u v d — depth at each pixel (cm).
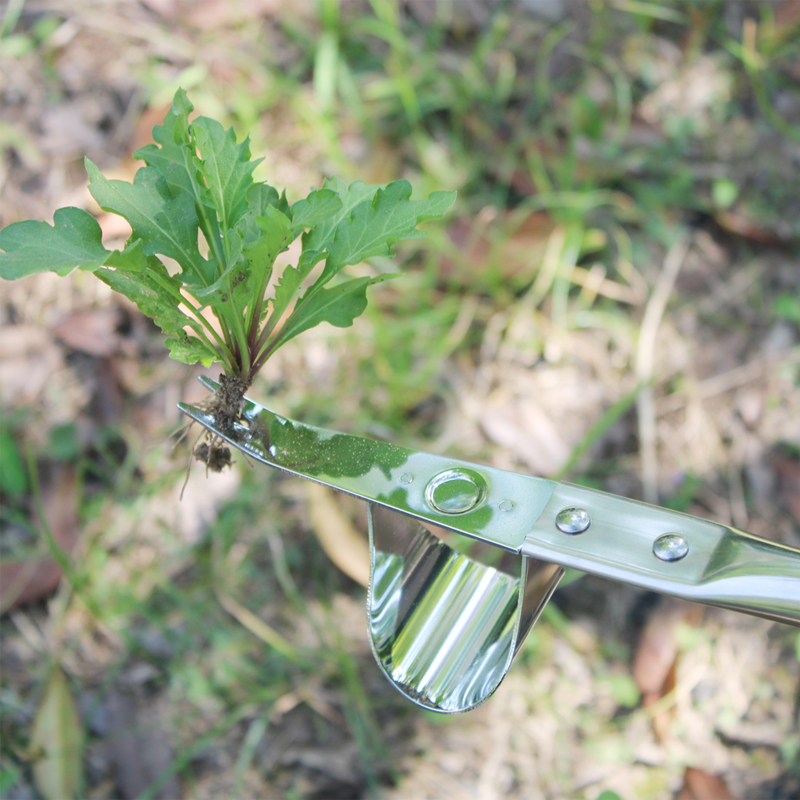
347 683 81
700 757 80
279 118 111
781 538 91
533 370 99
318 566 87
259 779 78
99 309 96
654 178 112
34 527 87
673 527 38
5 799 75
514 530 39
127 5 115
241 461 91
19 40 110
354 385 95
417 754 79
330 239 40
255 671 82
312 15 117
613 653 84
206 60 113
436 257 100
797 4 122
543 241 102
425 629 44
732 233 108
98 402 93
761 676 83
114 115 108
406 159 111
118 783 77
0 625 83
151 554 88
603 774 79
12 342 95
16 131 105
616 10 126
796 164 114
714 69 122
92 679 81
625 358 100
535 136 114
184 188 40
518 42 122
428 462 41
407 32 120
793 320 103
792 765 79
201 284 40
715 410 98
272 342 43
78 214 38
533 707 81
